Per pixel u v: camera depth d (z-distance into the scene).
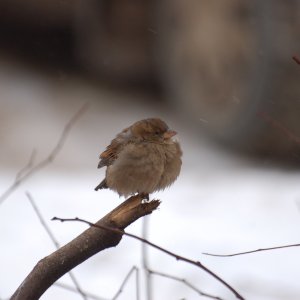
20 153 14.15
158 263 9.27
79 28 17.06
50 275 4.36
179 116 15.70
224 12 13.91
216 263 9.27
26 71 17.73
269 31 12.59
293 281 8.72
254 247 9.77
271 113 12.81
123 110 16.19
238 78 13.55
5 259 9.48
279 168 13.23
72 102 16.42
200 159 13.83
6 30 18.16
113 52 16.83
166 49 15.48
